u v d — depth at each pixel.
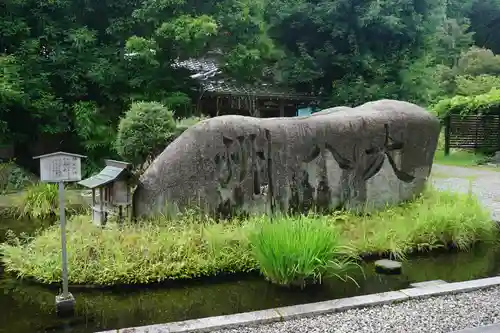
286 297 3.96
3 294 4.09
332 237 4.27
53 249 4.59
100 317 3.62
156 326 3.20
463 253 5.30
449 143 16.28
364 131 6.22
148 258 4.36
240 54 12.88
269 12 14.66
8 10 10.92
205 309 3.75
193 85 13.13
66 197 8.09
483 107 15.09
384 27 14.41
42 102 10.48
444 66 21.62
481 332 2.93
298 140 5.90
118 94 11.59
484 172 12.05
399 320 3.24
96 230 4.90
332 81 15.26
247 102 13.80
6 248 4.93
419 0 14.96
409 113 6.55
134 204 5.29
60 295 3.75
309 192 5.96
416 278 4.45
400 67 14.84
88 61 11.30
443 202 6.30
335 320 3.28
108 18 11.80
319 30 14.52
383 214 5.93
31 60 10.65
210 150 5.52
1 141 10.56
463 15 27.38
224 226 5.13
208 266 4.35
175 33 11.08
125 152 6.45
